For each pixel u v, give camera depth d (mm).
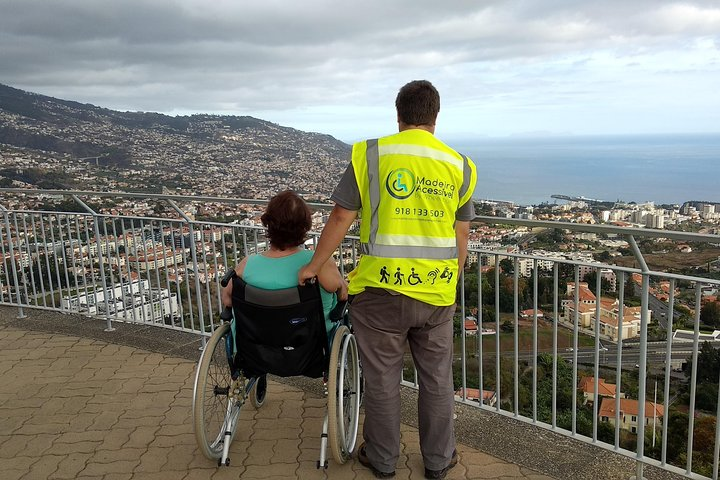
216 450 2871
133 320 4914
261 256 2697
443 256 2379
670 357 2529
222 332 2803
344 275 3902
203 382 2662
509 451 2932
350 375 3018
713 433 3217
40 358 4336
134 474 2775
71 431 3213
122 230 4758
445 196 2330
